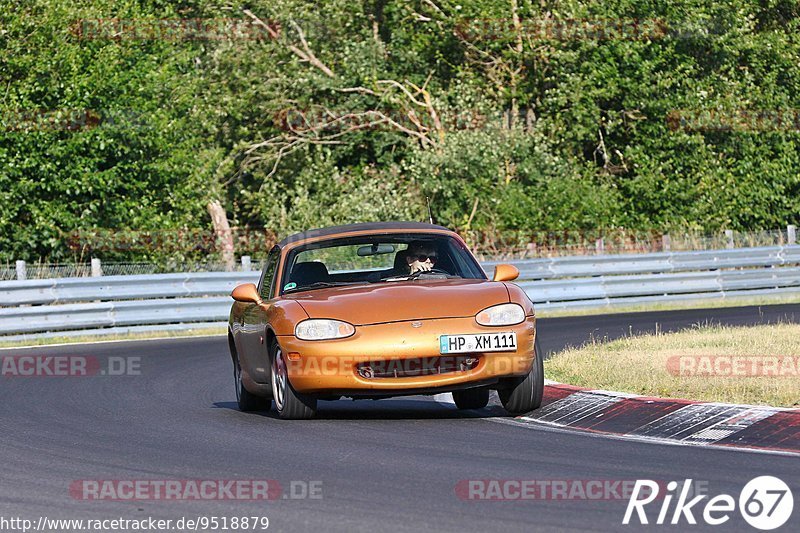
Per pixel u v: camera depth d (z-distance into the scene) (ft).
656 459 79.00
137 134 297.12
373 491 70.95
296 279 109.81
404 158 371.35
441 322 96.78
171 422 107.34
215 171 350.84
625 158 368.68
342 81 368.48
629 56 354.33
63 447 93.66
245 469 80.07
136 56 314.96
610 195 346.74
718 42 363.15
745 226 368.48
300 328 98.17
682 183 354.33
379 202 338.13
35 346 206.59
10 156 282.97
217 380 145.38
